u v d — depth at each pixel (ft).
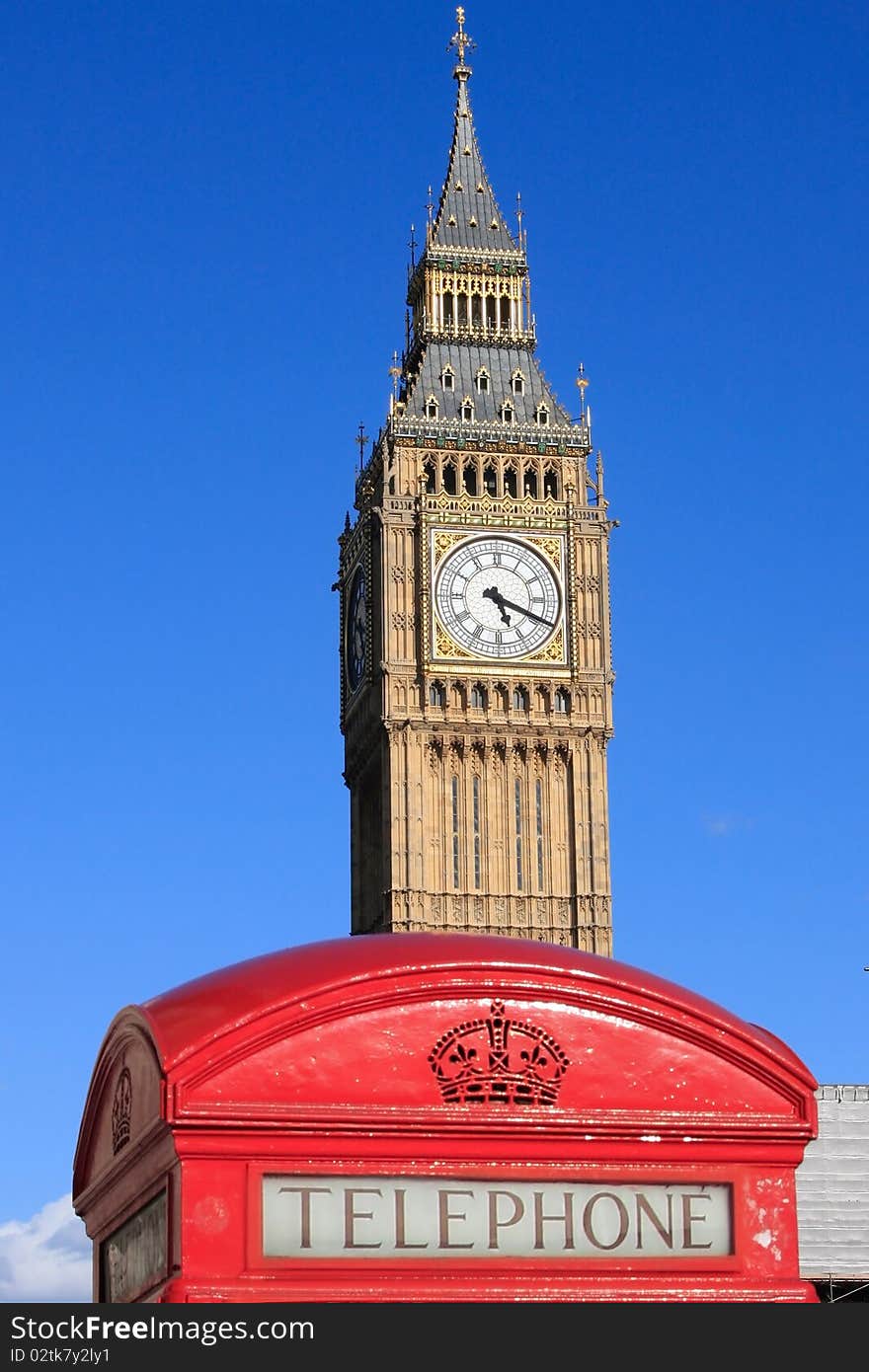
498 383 449.48
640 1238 38.65
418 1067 38.47
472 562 426.92
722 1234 39.11
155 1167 38.75
